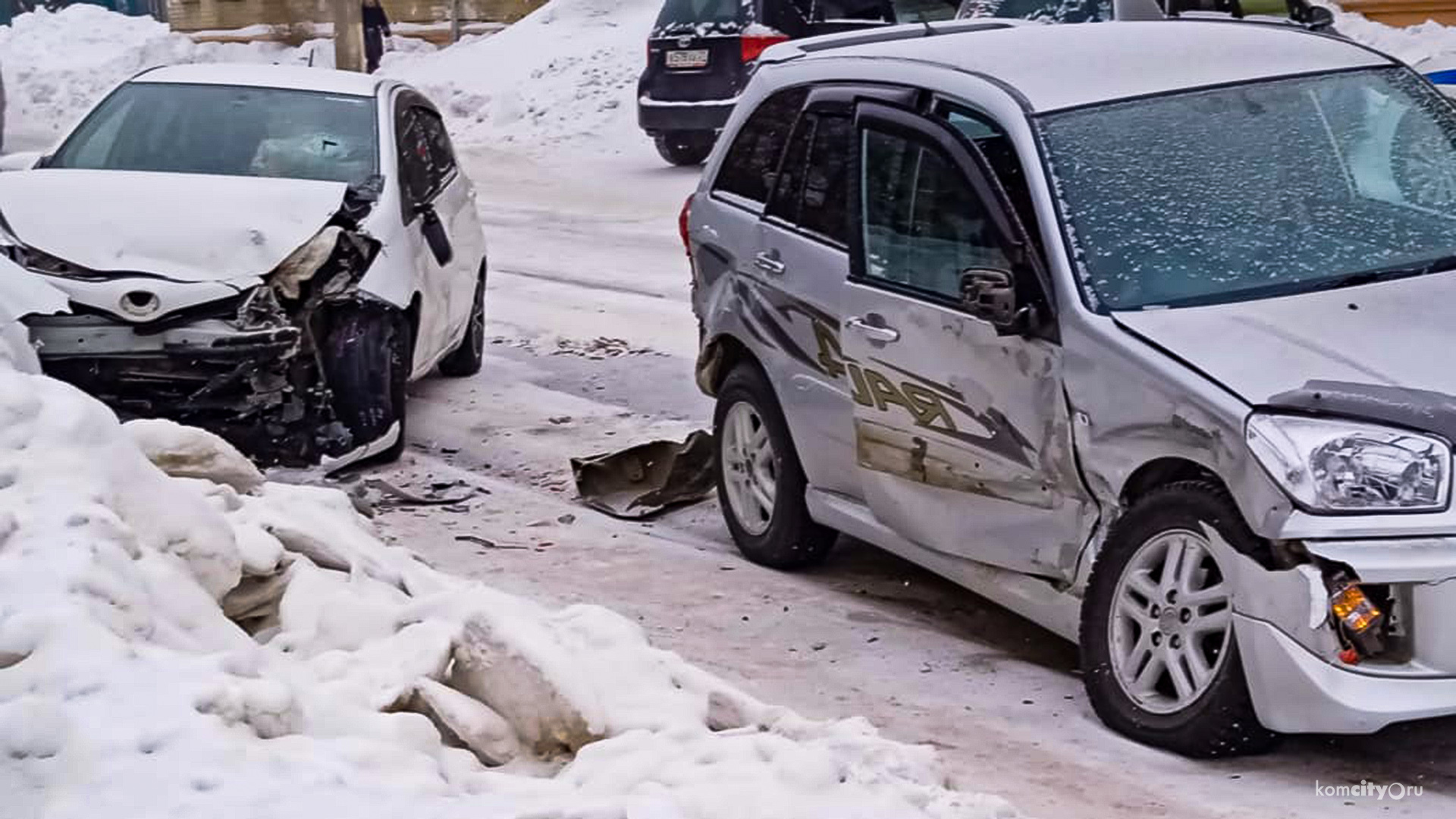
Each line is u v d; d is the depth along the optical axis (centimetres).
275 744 413
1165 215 595
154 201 872
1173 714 528
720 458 773
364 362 880
